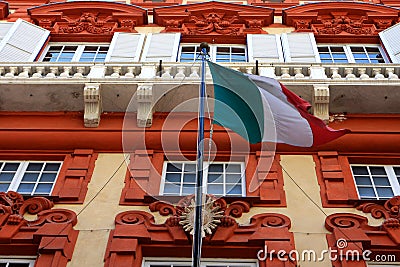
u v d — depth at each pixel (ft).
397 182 42.42
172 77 46.80
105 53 58.65
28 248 35.88
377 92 45.85
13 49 54.54
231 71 40.98
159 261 35.78
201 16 63.41
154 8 64.18
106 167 42.83
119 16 63.10
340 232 36.45
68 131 45.16
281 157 43.68
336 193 40.27
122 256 34.99
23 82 46.37
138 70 48.67
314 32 60.75
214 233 36.22
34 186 42.09
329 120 46.06
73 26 61.87
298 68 48.49
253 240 35.70
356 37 59.82
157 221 38.11
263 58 54.90
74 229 37.27
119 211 38.99
